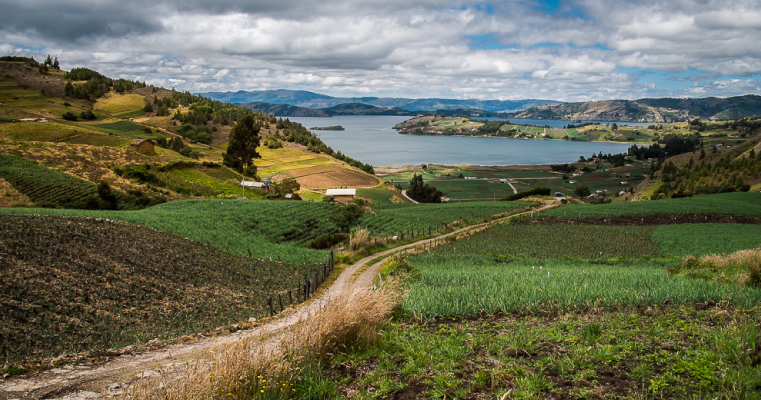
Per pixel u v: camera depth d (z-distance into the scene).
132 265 23.91
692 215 73.19
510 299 13.52
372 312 10.40
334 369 8.44
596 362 7.85
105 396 7.58
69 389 8.09
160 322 17.30
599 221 68.81
